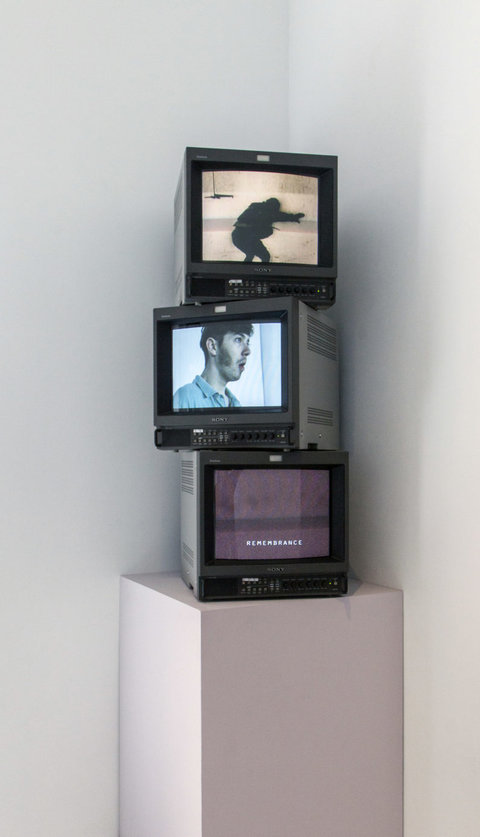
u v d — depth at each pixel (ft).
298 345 5.62
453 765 5.33
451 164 5.46
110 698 7.01
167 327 6.11
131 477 7.19
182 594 5.84
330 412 6.46
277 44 8.08
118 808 6.99
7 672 6.63
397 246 6.14
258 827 5.24
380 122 6.40
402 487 6.02
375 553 6.39
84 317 7.05
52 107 6.97
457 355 5.37
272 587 5.51
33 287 6.84
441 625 5.50
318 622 5.54
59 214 6.97
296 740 5.41
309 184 5.98
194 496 5.70
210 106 7.68
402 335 6.06
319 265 5.96
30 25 6.89
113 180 7.21
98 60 7.16
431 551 5.64
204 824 5.03
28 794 6.66
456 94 5.41
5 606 6.64
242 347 5.79
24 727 6.68
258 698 5.27
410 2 5.96
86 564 6.97
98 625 6.99
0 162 6.74
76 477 6.96
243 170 5.89
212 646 5.11
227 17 7.79
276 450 5.87
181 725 5.40
